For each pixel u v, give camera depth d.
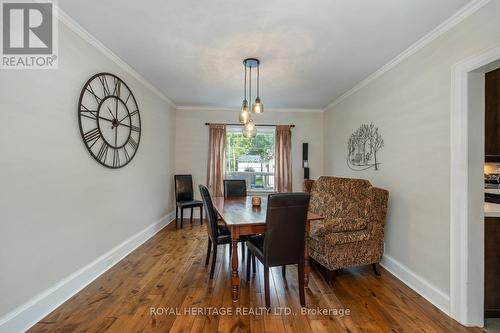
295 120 5.50
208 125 5.35
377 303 2.18
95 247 2.58
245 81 3.66
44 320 1.87
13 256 1.70
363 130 3.62
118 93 2.95
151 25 2.21
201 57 2.86
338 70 3.20
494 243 2.02
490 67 1.81
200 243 3.69
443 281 2.10
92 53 2.47
